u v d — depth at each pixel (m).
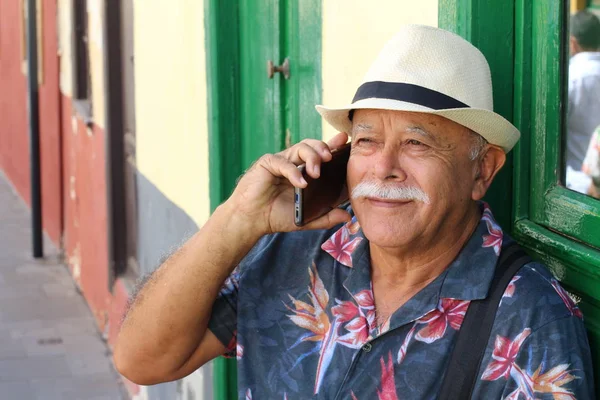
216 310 2.45
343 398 2.14
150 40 5.52
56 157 9.84
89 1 7.75
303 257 2.36
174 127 5.03
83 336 7.54
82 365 6.96
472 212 2.18
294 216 2.21
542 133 2.36
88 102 8.48
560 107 2.33
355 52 3.16
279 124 3.98
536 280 2.01
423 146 2.05
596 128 2.33
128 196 6.78
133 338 2.44
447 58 2.04
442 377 2.04
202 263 2.33
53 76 9.83
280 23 3.89
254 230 2.29
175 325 2.38
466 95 2.03
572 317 1.96
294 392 2.25
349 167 2.15
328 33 3.43
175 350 2.42
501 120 2.03
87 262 8.23
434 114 2.03
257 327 2.35
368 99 2.06
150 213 5.74
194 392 4.68
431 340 2.06
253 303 2.37
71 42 8.66
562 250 2.24
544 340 1.92
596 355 2.14
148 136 5.70
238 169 4.27
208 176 4.38
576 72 2.32
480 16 2.36
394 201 2.07
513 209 2.46
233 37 4.20
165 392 5.36
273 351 2.32
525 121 2.41
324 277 2.30
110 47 6.76
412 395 2.06
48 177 10.52
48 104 10.28
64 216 9.63
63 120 9.43
